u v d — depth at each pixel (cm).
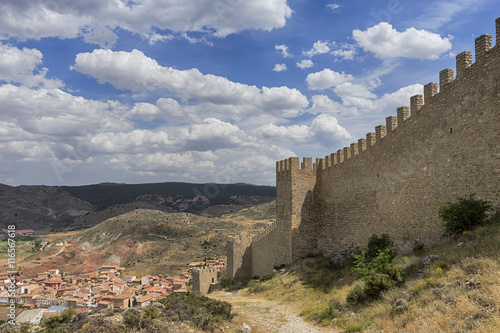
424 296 1473
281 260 4006
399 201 2664
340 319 1833
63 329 2012
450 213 1923
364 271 2105
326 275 3097
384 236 2717
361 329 1547
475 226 1838
